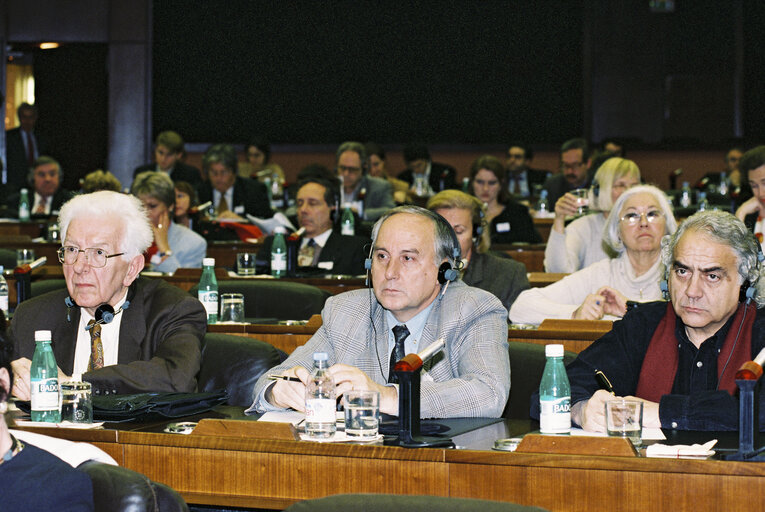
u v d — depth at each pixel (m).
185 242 6.24
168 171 10.09
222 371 3.08
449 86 13.09
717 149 12.79
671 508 1.97
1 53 12.54
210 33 13.04
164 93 13.04
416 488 2.12
